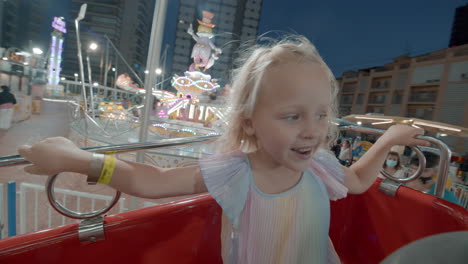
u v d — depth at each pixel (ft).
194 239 3.47
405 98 86.53
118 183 2.29
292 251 2.58
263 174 2.56
